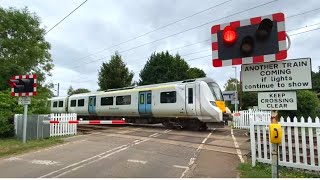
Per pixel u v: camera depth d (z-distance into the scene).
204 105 18.77
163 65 46.38
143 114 22.69
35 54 21.73
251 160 9.53
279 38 5.76
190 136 16.25
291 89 6.00
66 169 8.28
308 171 7.99
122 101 24.42
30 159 9.84
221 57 6.21
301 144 8.23
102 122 18.16
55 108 34.09
